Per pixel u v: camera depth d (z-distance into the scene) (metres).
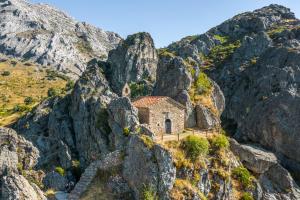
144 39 148.38
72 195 56.06
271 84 99.69
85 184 56.22
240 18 176.62
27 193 52.50
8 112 167.88
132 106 70.62
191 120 71.12
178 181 53.28
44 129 109.00
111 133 75.50
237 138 93.06
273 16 171.62
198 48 155.75
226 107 110.94
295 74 98.69
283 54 107.75
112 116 75.06
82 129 93.25
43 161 83.12
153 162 53.41
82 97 98.25
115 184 54.78
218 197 55.66
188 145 56.88
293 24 159.00
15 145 70.44
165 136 62.12
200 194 53.31
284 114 84.00
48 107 118.44
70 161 83.56
